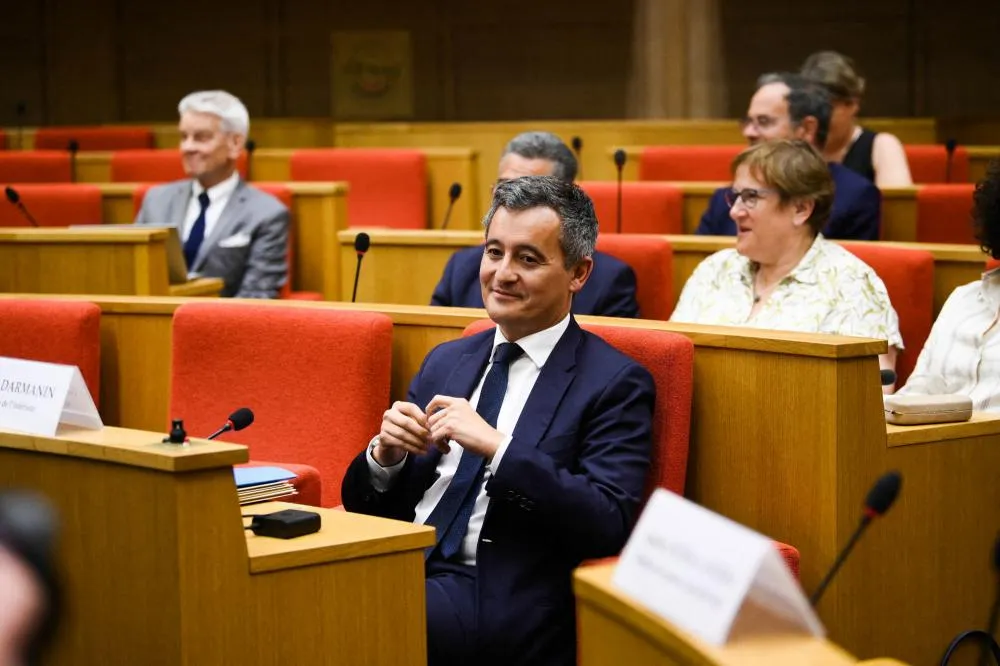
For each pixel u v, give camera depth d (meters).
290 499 5.53
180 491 4.25
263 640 4.41
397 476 5.50
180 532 4.25
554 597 5.14
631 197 11.49
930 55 26.34
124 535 4.42
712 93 24.84
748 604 3.05
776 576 2.93
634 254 8.66
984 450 5.59
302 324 6.30
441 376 5.71
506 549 5.20
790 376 5.23
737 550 2.98
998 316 6.33
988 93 26.17
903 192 10.77
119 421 7.30
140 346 7.24
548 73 27.52
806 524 5.20
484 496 5.36
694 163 14.58
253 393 6.36
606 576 3.52
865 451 5.20
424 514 5.52
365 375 6.16
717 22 25.53
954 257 7.86
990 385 6.25
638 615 3.22
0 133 19.88
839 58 11.73
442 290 8.42
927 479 5.42
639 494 5.17
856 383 5.15
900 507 5.35
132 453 4.32
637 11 25.11
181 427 4.44
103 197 12.64
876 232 9.78
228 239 11.45
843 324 7.05
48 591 1.42
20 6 27.98
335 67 27.44
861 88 11.70
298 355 6.29
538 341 5.49
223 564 4.32
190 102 11.55
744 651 2.93
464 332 6.07
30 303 7.00
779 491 5.28
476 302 8.29
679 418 5.36
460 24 27.67
